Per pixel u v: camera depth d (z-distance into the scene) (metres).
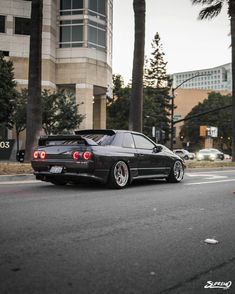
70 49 47.25
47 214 6.65
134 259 4.37
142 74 20.41
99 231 5.57
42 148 10.52
